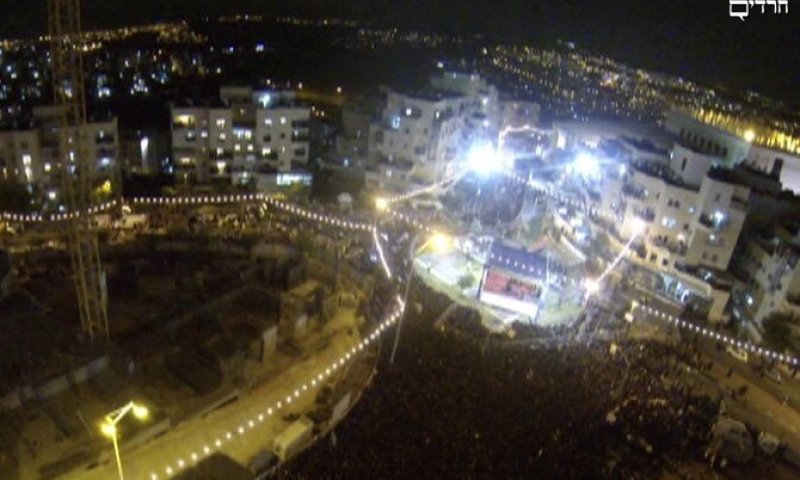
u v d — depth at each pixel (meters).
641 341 56.59
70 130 71.88
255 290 55.97
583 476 37.06
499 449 37.22
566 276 67.06
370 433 37.75
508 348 50.19
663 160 78.31
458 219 80.75
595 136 90.44
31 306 50.66
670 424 44.47
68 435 39.66
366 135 98.75
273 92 90.56
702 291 65.44
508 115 103.88
